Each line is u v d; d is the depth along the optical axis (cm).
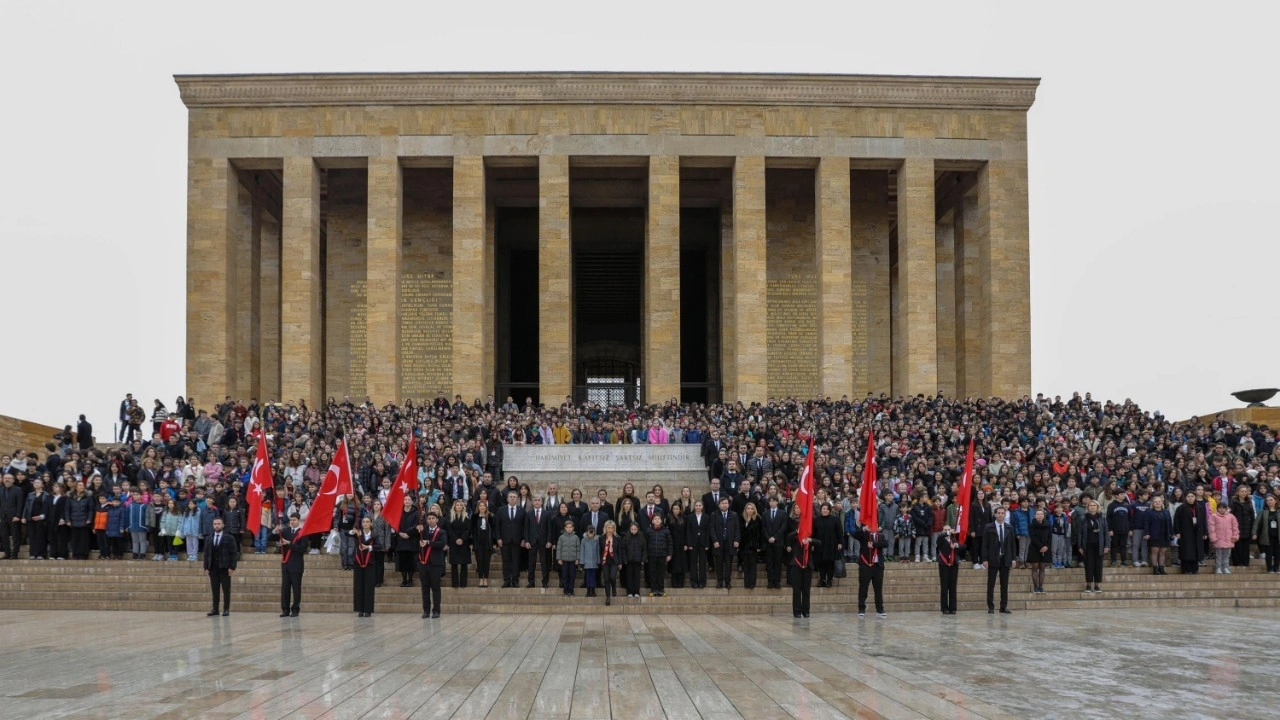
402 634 2214
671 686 1539
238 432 4141
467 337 5297
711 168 5775
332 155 5384
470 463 3447
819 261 5444
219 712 1345
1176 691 1503
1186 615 2616
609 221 6247
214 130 5388
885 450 3756
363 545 2617
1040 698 1443
